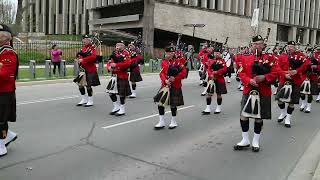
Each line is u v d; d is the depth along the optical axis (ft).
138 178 18.01
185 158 21.38
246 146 23.66
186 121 31.48
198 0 130.21
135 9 122.62
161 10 117.70
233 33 138.31
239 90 54.60
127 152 21.95
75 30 188.03
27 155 20.66
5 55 19.56
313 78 38.19
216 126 29.99
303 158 22.34
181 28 122.83
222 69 34.71
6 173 17.97
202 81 57.52
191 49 92.48
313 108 41.06
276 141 26.18
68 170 18.66
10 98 20.11
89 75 35.09
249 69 22.45
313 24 176.55
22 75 58.54
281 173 19.63
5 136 20.36
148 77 70.13
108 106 36.24
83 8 181.68
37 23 201.16
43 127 26.96
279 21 158.20
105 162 20.04
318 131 29.78
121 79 32.04
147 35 99.30
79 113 32.45
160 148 23.09
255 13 78.59
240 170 19.84
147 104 38.81
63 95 42.47
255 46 22.63
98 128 27.37
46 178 17.52
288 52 31.19
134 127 28.32
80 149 22.09
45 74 58.54
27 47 83.61
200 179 18.28
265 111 22.67
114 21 129.18
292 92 30.68
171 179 18.07
